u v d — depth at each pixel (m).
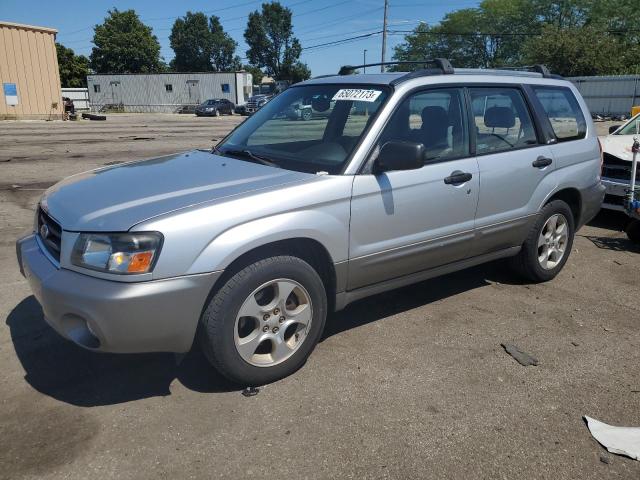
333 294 3.62
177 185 3.32
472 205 4.20
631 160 6.75
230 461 2.70
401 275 3.96
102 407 3.11
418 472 2.65
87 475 2.58
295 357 3.43
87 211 3.04
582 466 2.72
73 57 80.44
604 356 3.80
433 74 4.10
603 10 63.84
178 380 3.40
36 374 3.44
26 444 2.79
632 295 4.93
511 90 4.62
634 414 3.15
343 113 3.92
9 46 30.55
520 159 4.52
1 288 4.78
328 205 3.36
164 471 2.62
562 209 5.00
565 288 5.08
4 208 7.79
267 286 3.21
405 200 3.74
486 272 5.44
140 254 2.79
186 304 2.91
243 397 3.23
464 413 3.12
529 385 3.42
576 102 5.24
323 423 3.00
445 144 4.06
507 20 70.06
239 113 48.66
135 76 53.44
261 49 104.38
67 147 15.70
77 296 2.79
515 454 2.80
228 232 2.99
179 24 102.62
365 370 3.56
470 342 3.97
